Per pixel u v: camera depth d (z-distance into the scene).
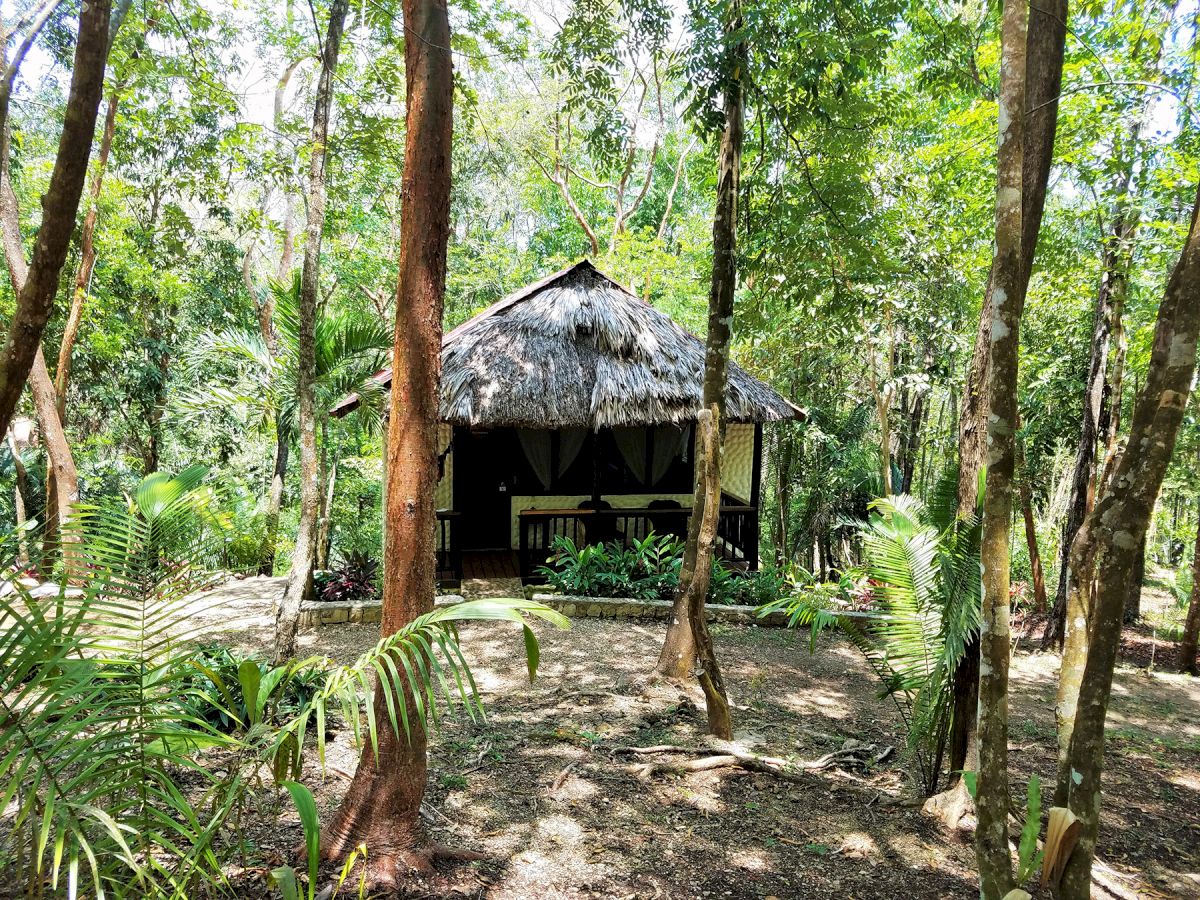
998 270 2.66
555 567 9.72
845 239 6.88
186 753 2.67
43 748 2.31
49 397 9.91
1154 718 6.90
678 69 5.87
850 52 5.96
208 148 9.30
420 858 3.44
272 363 8.45
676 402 9.26
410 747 3.43
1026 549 13.04
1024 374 13.16
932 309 11.47
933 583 4.66
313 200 6.23
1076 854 2.42
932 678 4.35
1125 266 8.16
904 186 10.21
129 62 7.71
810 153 6.72
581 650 7.18
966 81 8.26
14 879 2.71
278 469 13.42
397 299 3.41
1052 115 4.04
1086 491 8.72
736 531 10.86
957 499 4.58
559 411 8.97
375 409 7.65
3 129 4.11
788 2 5.83
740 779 4.72
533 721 5.46
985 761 2.71
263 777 4.26
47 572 2.56
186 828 2.47
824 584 9.27
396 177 14.23
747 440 11.48
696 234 19.33
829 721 5.88
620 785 4.56
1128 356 10.11
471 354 9.15
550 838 3.91
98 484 14.78
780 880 3.66
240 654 6.40
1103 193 8.12
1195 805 4.95
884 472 12.56
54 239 2.98
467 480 10.90
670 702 5.95
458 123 12.18
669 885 3.56
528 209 24.20
